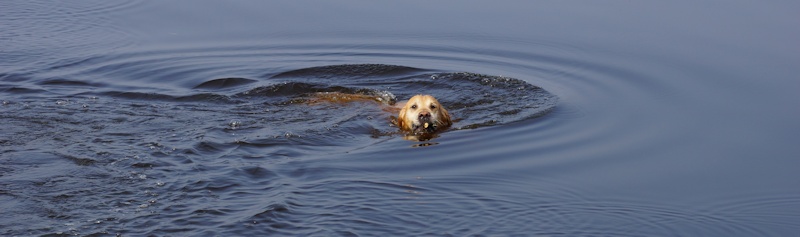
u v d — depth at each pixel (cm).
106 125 1101
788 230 802
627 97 1259
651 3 1811
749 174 947
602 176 936
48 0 1905
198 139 1034
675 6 1783
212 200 825
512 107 1230
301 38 1614
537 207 834
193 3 1864
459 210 815
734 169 962
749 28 1602
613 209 838
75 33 1650
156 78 1380
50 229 754
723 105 1205
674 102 1226
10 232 747
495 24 1680
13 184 865
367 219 782
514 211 820
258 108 1219
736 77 1330
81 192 845
